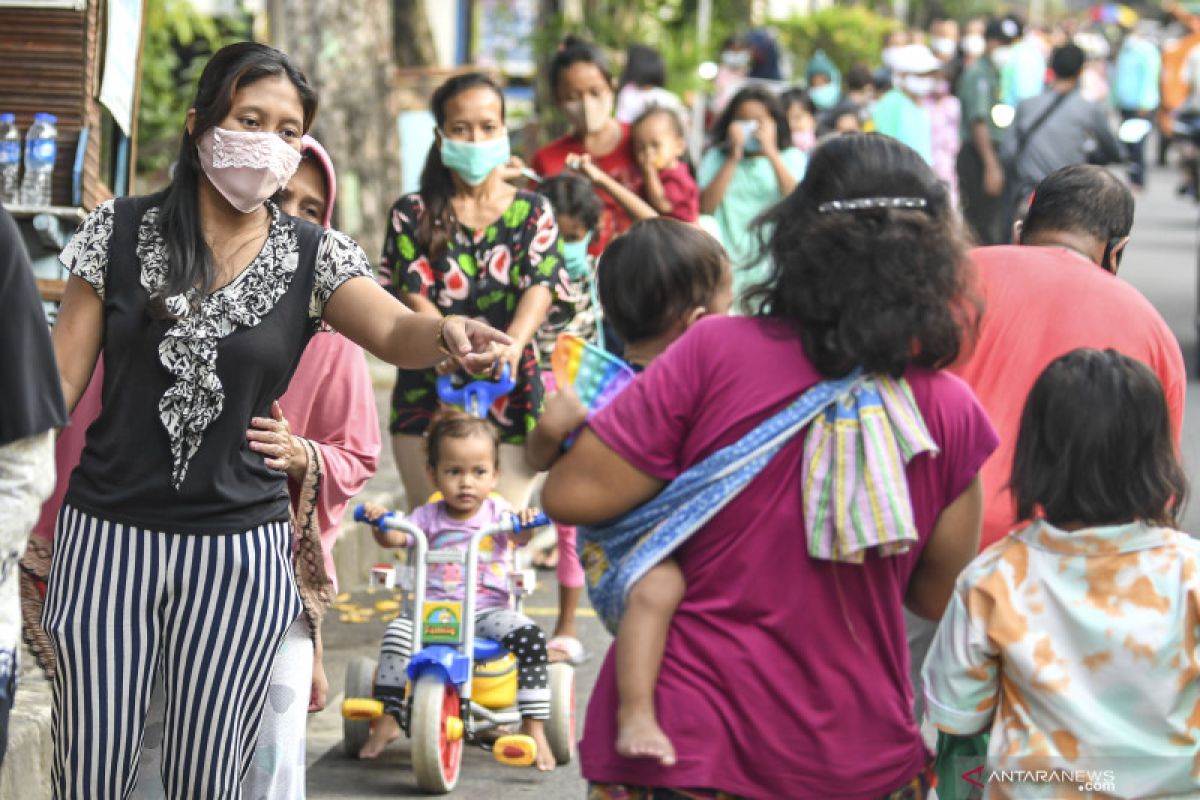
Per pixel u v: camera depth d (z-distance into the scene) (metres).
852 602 7.17
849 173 7.28
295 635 9.24
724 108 21.81
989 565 7.98
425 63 40.06
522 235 14.41
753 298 7.42
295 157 8.50
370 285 8.69
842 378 7.15
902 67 34.25
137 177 29.33
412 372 14.62
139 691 8.41
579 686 14.93
